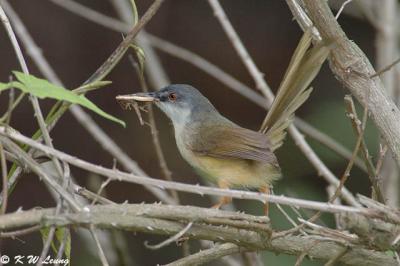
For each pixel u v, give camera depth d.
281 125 8.54
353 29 16.58
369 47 16.56
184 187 5.78
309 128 11.37
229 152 8.91
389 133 7.08
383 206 6.06
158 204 6.12
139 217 5.99
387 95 7.19
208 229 6.40
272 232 6.51
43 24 17.45
